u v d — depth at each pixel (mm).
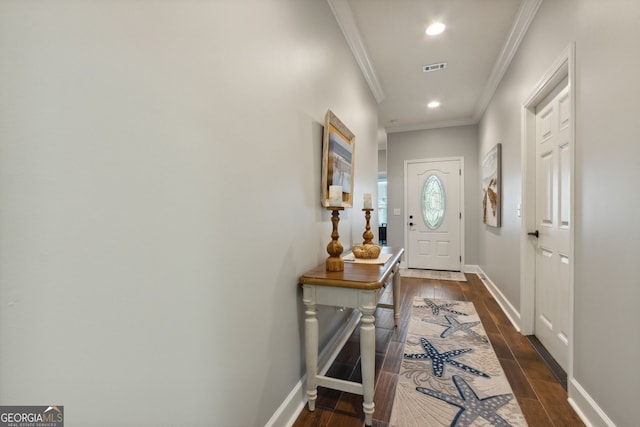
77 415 610
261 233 1270
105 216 653
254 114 1221
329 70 2100
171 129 822
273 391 1360
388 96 3971
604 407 1337
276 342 1393
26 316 531
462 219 5062
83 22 613
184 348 867
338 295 1498
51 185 561
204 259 943
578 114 1562
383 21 2406
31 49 535
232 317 1078
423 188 5301
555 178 2057
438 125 5160
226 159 1046
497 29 2521
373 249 2068
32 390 544
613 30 1272
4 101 500
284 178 1475
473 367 1985
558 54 1806
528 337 2438
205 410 946
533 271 2449
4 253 502
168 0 818
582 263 1524
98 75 640
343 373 1922
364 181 3164
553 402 1615
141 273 736
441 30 2531
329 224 2098
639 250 1123
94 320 636
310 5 1792
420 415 1530
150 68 760
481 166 4547
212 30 985
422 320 2822
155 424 776
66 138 584
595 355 1406
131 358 714
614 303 1270
